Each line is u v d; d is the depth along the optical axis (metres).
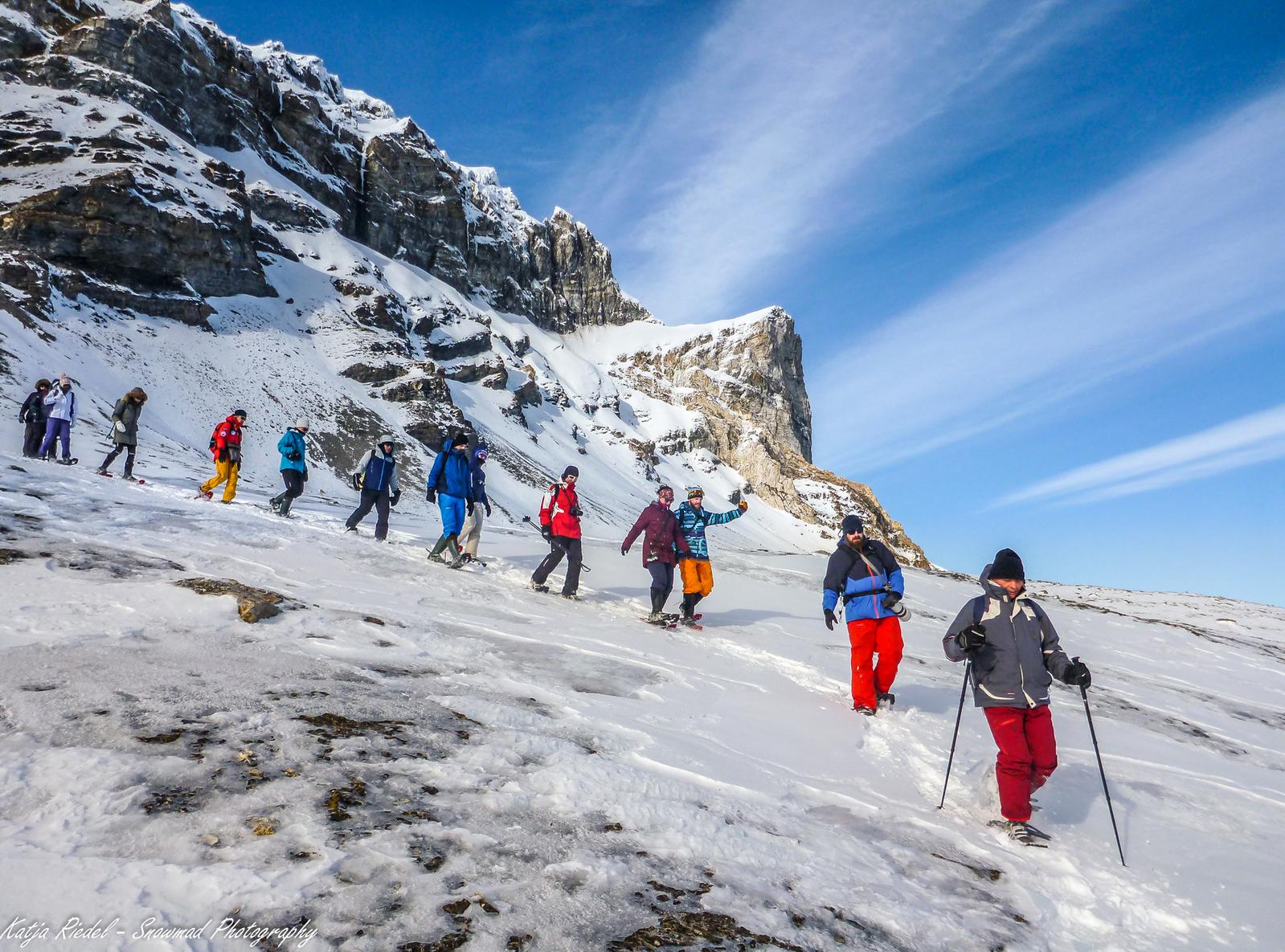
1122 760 5.73
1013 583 4.19
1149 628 15.73
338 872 2.38
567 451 87.00
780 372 160.25
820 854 3.23
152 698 3.63
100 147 47.81
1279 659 14.75
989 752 5.27
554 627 7.60
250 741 3.30
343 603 6.80
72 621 4.76
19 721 3.17
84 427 21.67
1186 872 3.60
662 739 4.46
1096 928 2.99
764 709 5.71
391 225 103.19
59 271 38.47
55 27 59.62
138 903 2.04
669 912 2.49
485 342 89.12
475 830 2.82
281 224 71.81
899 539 122.25
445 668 5.29
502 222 151.25
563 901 2.45
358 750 3.38
